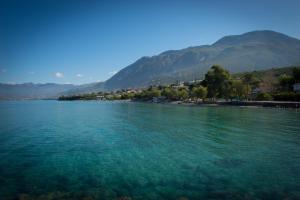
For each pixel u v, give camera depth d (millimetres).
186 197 24141
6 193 25266
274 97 155875
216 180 28625
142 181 28438
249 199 23703
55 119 101688
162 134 60625
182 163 35688
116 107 182000
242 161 36375
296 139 52344
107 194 24906
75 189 26250
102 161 37000
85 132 65562
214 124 76438
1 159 38312
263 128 67062
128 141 52375
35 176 30312
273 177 29453
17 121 94562
